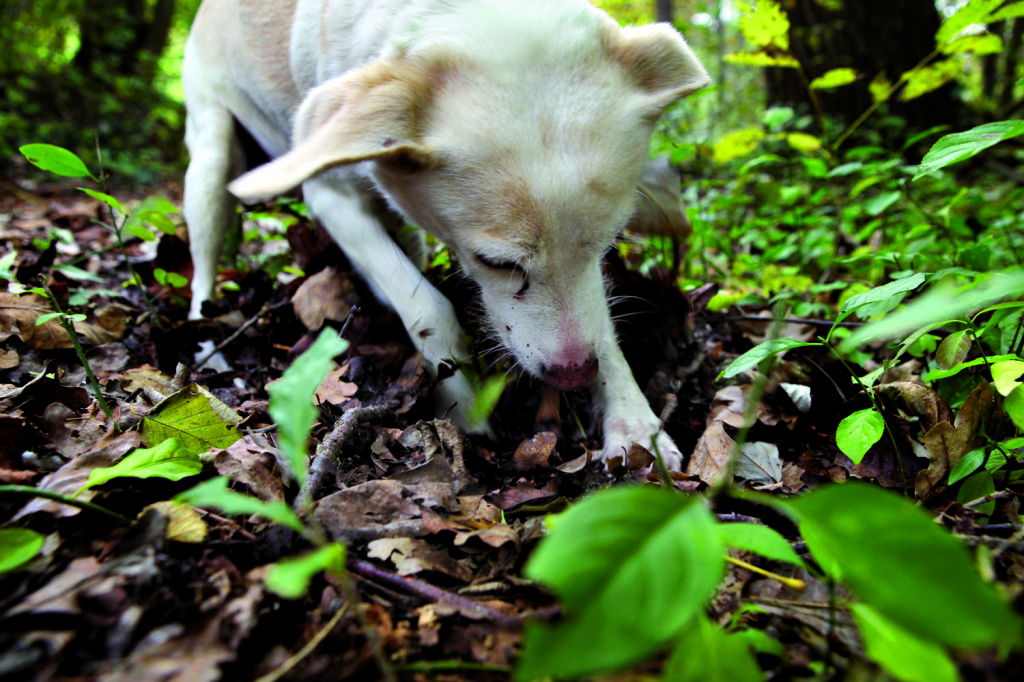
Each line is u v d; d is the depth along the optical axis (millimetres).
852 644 209
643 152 402
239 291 538
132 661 188
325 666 193
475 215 377
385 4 425
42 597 203
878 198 528
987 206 649
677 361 447
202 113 560
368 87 369
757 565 255
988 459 308
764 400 392
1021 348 342
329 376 382
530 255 370
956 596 132
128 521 238
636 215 503
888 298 329
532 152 363
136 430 289
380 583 234
